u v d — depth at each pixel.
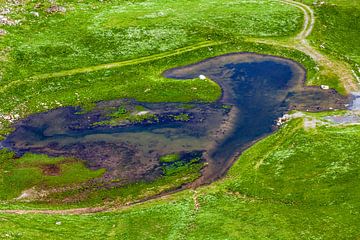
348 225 46.22
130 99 77.88
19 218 49.38
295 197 52.19
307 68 86.19
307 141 62.84
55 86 81.38
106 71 85.69
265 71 85.69
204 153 63.25
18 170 61.12
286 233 46.16
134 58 90.19
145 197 55.66
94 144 66.19
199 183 57.62
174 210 51.88
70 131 69.62
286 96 77.25
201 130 68.38
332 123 67.25
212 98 77.19
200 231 47.50
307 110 72.56
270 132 67.44
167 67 87.62
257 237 45.88
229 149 63.94
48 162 62.72
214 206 52.19
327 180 54.09
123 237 46.84
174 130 68.62
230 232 46.97
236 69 86.69
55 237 45.50
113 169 60.91
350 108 72.31
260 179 56.62
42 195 56.59
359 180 53.00
